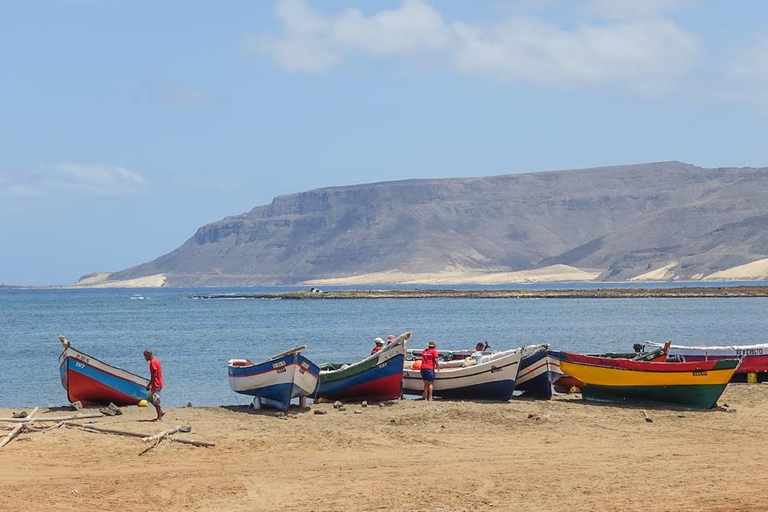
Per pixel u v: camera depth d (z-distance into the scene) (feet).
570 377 112.78
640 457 74.02
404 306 510.99
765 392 113.80
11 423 85.10
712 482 64.85
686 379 99.14
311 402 111.24
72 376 98.63
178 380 149.38
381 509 58.54
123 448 76.33
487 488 63.77
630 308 452.35
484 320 353.92
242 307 526.16
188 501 60.80
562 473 68.39
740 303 502.38
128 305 595.47
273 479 66.64
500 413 93.56
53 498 60.95
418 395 113.19
